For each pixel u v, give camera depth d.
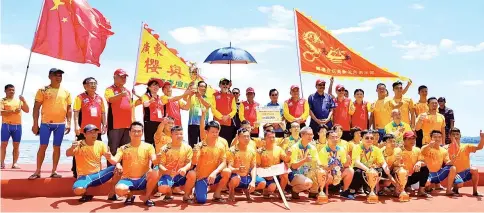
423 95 10.88
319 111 10.34
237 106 11.11
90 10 9.53
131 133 7.59
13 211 6.94
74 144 7.56
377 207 7.75
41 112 8.48
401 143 9.71
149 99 9.21
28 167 11.46
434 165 9.48
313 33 11.06
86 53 9.27
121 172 7.39
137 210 7.06
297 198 8.46
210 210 7.13
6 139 10.99
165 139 8.66
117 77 8.63
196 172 7.94
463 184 10.39
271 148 8.46
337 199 8.52
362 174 8.59
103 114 8.75
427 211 7.45
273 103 10.27
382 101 10.62
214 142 7.99
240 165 8.06
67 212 6.86
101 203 7.66
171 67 11.32
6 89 11.03
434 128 10.38
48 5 9.09
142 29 11.04
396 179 8.74
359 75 11.09
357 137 9.29
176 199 8.19
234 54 10.78
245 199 8.34
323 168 8.40
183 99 10.32
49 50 8.98
